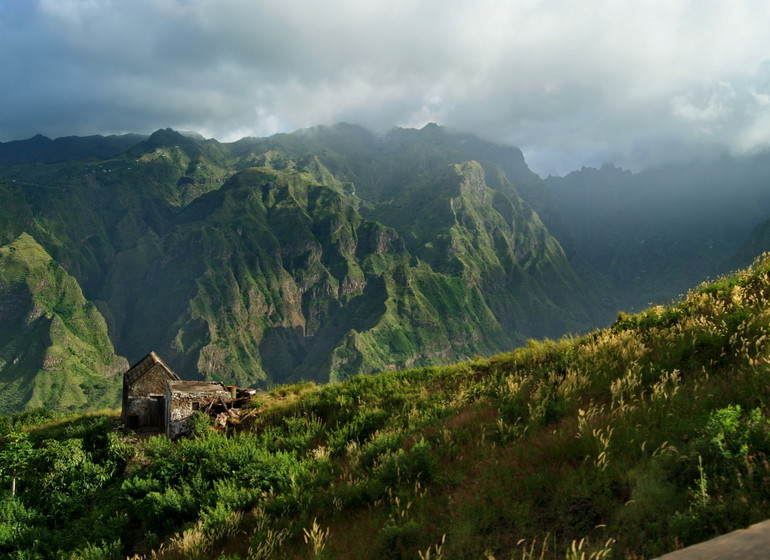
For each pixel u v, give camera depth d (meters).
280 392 25.47
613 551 4.76
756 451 5.10
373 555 6.70
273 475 12.63
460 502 7.05
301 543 8.37
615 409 7.97
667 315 12.84
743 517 4.21
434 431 11.17
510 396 11.15
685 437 6.18
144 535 12.34
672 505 4.99
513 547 5.65
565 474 6.48
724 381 7.58
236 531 10.02
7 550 13.24
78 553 11.84
